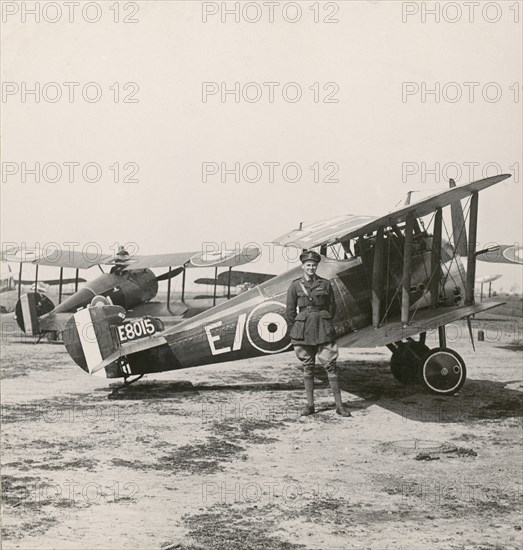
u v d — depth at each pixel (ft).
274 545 11.85
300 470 16.19
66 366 34.60
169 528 12.67
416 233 25.82
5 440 18.94
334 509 13.62
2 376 31.22
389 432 19.71
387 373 30.99
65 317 45.57
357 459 17.08
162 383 28.71
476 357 35.27
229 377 30.14
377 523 12.90
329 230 24.58
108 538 12.17
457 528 12.63
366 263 25.54
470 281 23.93
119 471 16.14
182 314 47.50
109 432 19.94
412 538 12.16
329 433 19.66
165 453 17.66
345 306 24.90
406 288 22.79
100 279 46.73
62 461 16.96
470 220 23.59
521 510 13.55
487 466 16.46
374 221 21.70
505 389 26.20
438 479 15.47
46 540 12.09
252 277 55.77
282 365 33.99
